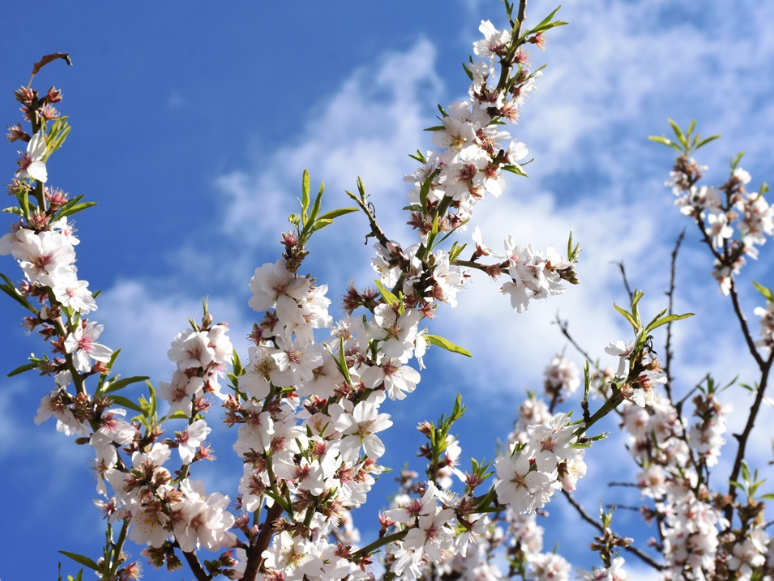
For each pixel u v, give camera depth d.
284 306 0.96
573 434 0.96
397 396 0.99
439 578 1.53
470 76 1.04
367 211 1.02
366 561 1.01
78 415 0.95
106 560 0.97
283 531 0.97
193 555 0.95
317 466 0.97
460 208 1.04
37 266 0.97
